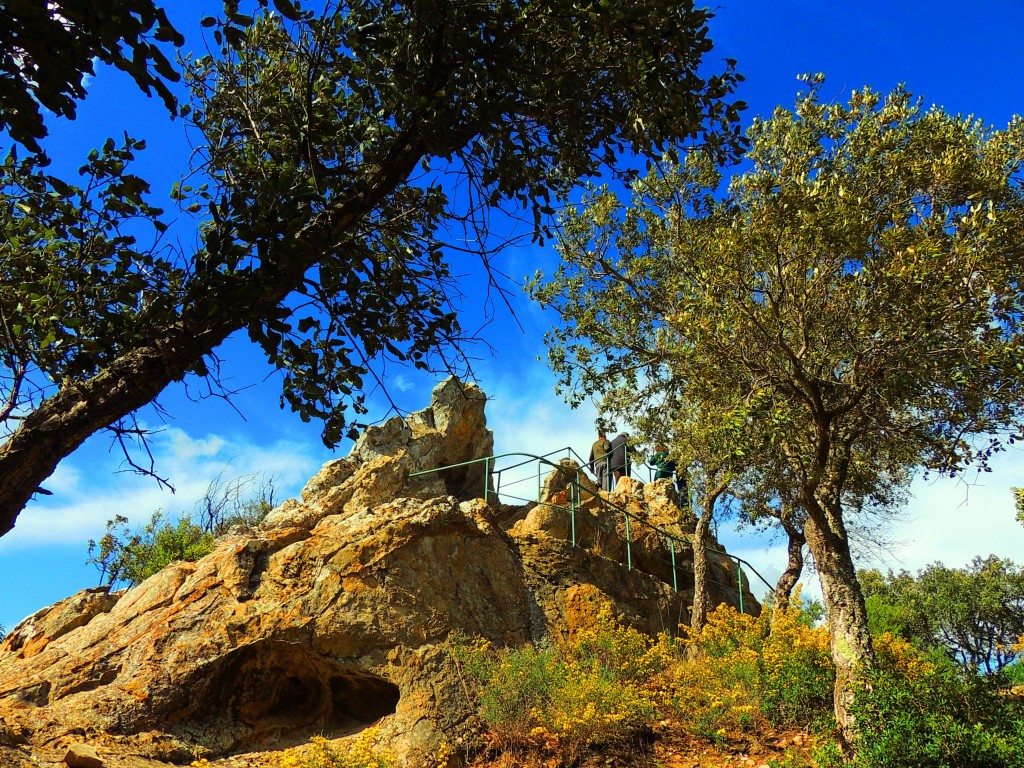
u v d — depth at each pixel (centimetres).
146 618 1107
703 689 1112
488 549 1322
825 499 1007
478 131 591
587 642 1216
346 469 1599
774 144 1185
